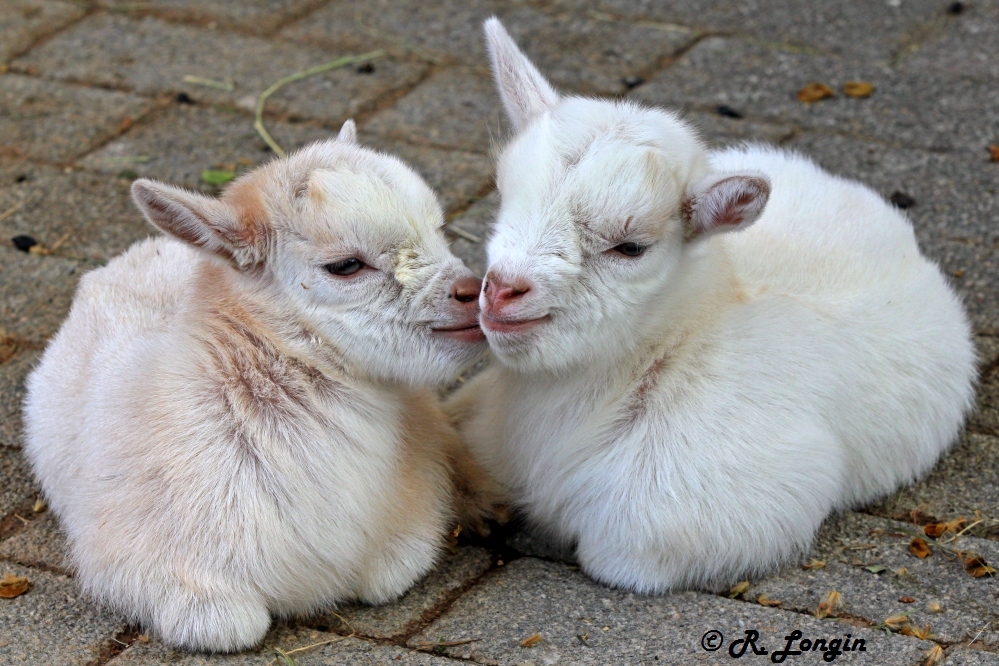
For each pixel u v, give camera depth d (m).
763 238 5.39
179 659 4.25
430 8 9.62
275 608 4.49
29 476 5.32
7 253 6.89
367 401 4.68
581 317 4.39
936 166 7.51
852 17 9.31
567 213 4.31
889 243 5.60
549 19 9.42
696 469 4.56
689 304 4.67
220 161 7.71
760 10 9.46
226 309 4.66
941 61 8.66
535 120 4.71
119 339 5.05
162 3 9.69
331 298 4.55
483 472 5.21
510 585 4.69
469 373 6.13
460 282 4.59
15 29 9.25
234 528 4.30
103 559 4.38
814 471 4.71
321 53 9.00
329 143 4.93
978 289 6.43
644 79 8.60
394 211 4.52
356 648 4.31
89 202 7.35
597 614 4.46
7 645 4.30
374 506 4.57
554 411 4.84
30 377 5.54
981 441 5.55
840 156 7.65
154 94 8.48
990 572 4.60
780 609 4.46
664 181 4.38
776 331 4.77
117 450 4.48
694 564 4.61
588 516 4.77
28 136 7.98
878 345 5.13
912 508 5.13
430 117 8.20
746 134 7.89
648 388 4.67
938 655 4.12
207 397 4.45
